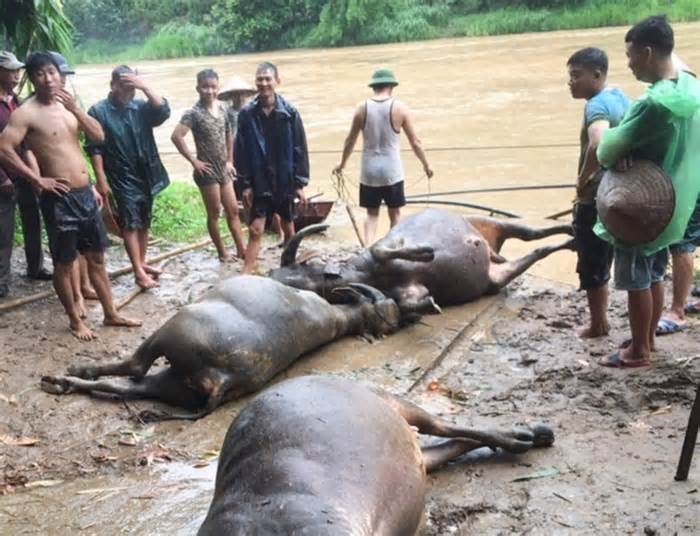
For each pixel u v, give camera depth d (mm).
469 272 7484
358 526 3289
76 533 4465
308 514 3254
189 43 46844
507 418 5398
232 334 5758
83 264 7805
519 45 34344
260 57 41281
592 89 6098
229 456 3791
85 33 50500
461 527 4289
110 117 7773
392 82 8906
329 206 10016
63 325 7219
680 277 6480
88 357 6570
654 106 5137
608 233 5629
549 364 6172
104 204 7887
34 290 8102
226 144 8852
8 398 5906
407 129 8992
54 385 5965
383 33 43281
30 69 6645
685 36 30766
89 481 4969
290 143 8227
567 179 12008
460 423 5336
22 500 4789
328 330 6570
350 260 7457
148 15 50531
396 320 6910
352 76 28281
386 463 3658
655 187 5332
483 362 6383
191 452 5250
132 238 8016
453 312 7457
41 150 6633
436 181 12430
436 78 25172
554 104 18672
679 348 6117
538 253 7945
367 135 9000
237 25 46000
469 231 7645
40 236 8320
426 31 42844
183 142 8578
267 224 8773
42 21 9555
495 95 20672
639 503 4348
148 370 6270
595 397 5551
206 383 5668
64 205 6684
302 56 39219
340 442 3629
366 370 6273
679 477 4508
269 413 3814
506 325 7074
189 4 49688
